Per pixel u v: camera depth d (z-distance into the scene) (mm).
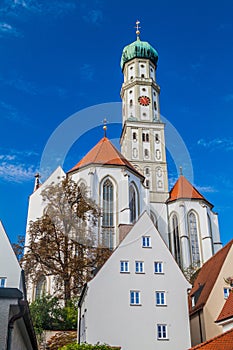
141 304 28031
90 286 27844
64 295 37094
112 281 28328
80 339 29266
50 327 31688
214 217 65938
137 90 76562
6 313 11469
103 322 27016
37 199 53281
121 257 29203
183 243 60719
